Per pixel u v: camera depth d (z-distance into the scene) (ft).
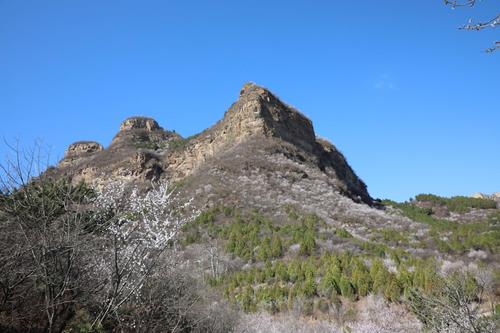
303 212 131.85
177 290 30.07
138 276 25.52
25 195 23.39
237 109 200.13
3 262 22.66
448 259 103.86
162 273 28.27
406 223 143.13
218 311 36.86
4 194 23.17
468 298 35.68
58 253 22.17
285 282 87.92
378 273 79.56
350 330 63.26
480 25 13.28
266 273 90.58
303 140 206.69
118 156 207.62
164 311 28.55
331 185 170.71
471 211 193.98
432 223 151.33
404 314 69.97
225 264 98.22
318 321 69.62
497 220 165.68
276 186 151.53
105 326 26.73
